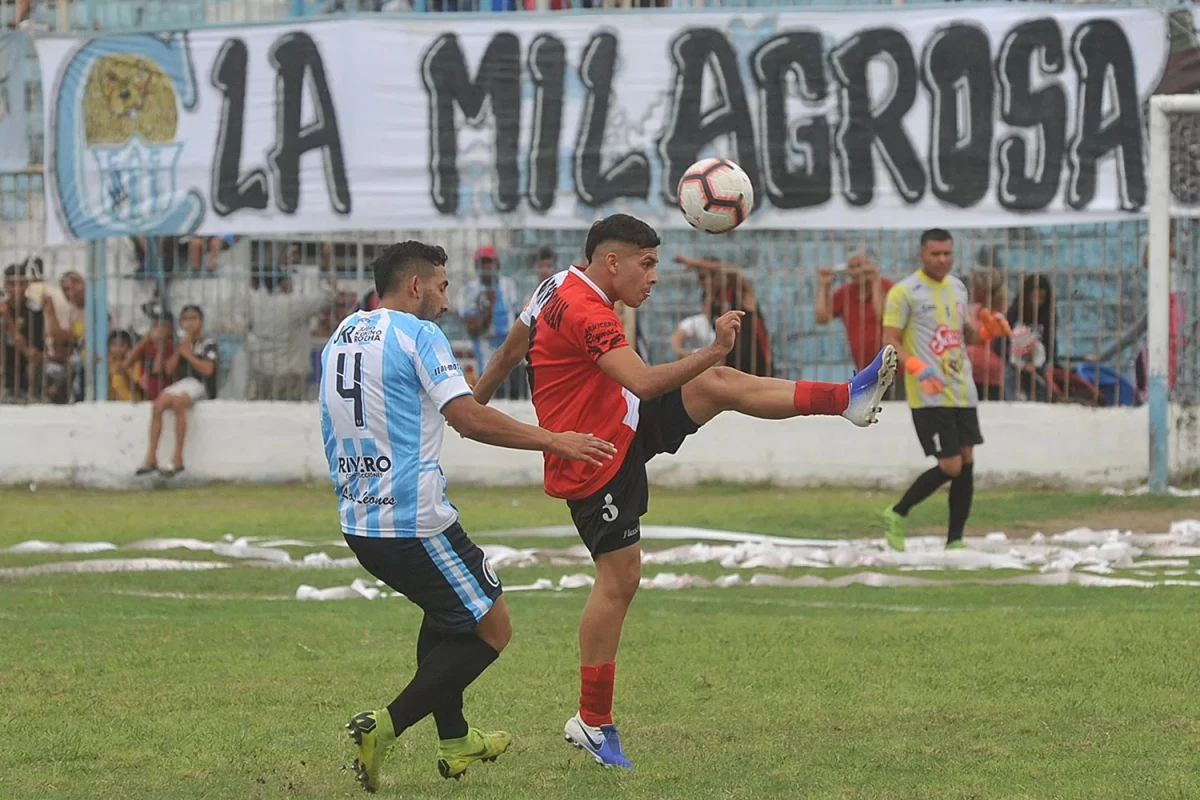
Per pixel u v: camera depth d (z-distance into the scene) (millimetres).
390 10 44312
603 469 14383
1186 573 26266
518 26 41688
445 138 42062
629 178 41688
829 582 25641
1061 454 40344
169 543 30672
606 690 14023
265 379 44094
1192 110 36844
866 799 12609
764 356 41094
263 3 45438
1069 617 21406
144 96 43156
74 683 17562
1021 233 40812
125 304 44250
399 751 14766
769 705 16266
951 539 29344
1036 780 13180
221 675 17984
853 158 40906
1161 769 13500
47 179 43625
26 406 44312
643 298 14641
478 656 13211
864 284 40375
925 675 17625
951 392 28672
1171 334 40281
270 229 42812
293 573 27359
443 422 13227
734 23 41094
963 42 40281
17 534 33062
